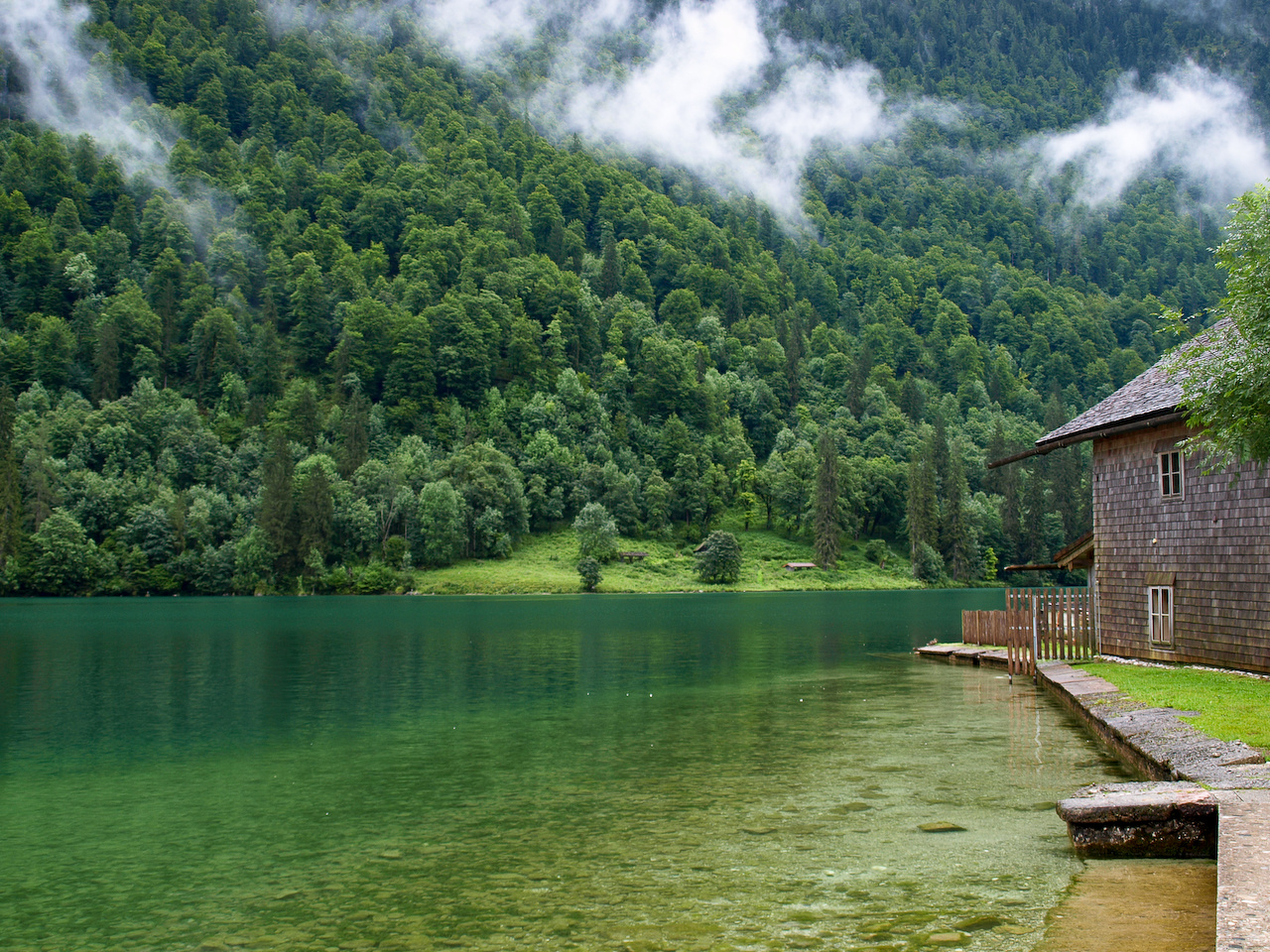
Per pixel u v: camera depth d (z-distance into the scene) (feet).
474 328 642.22
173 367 624.59
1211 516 86.33
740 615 267.39
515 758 68.33
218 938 35.53
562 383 622.54
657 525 527.40
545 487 527.40
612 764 65.41
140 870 44.39
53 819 53.93
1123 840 41.19
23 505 401.70
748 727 79.30
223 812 54.85
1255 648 80.79
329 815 53.52
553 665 132.57
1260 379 54.19
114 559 398.01
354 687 109.91
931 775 59.11
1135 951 29.99
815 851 43.78
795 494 535.60
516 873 42.09
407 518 454.40
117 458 474.08
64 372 572.92
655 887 39.58
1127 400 99.60
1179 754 52.01
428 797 56.90
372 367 629.10
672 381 655.76
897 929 33.71
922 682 108.88
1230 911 24.94
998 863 40.98
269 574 411.34
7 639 185.68
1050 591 107.14
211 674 124.16
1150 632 95.25
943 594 432.66
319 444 524.11
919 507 504.84
